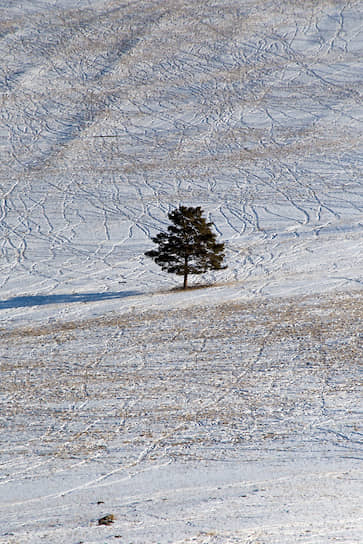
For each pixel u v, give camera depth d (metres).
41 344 77.69
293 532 26.95
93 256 136.25
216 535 26.91
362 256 122.81
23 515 32.47
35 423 51.22
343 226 148.88
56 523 30.50
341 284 101.50
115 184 193.12
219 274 115.56
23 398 58.09
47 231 157.25
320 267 115.69
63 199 182.12
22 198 184.00
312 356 66.38
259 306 89.94
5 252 142.75
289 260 123.31
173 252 103.31
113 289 109.56
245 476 37.41
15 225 162.62
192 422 49.66
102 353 72.12
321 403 52.38
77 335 80.81
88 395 58.03
